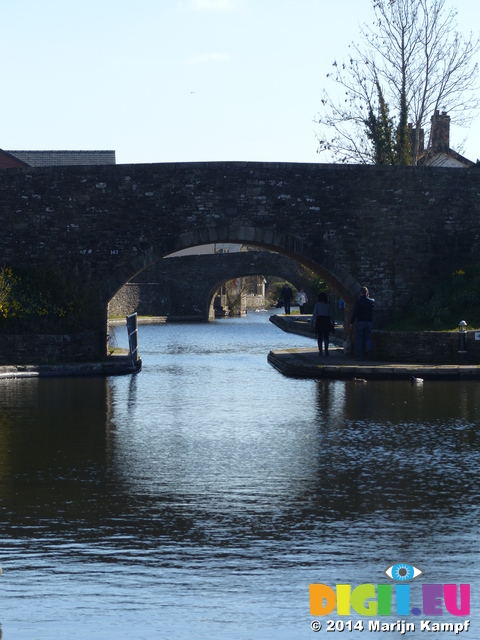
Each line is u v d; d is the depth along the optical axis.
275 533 9.86
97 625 7.34
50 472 12.97
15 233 31.69
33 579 8.39
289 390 23.80
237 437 16.02
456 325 29.47
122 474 12.84
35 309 29.78
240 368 31.31
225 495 11.59
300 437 15.98
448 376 26.16
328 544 9.45
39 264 31.77
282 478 12.58
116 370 28.69
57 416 18.64
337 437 15.96
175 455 14.27
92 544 9.45
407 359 29.03
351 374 26.92
